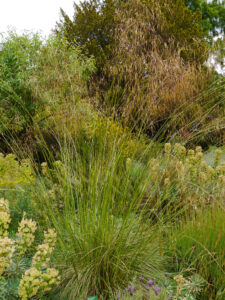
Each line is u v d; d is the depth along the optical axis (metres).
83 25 8.22
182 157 2.80
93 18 8.31
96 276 1.98
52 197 2.42
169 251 2.43
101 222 2.02
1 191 2.62
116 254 2.02
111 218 2.09
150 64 2.79
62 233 2.20
